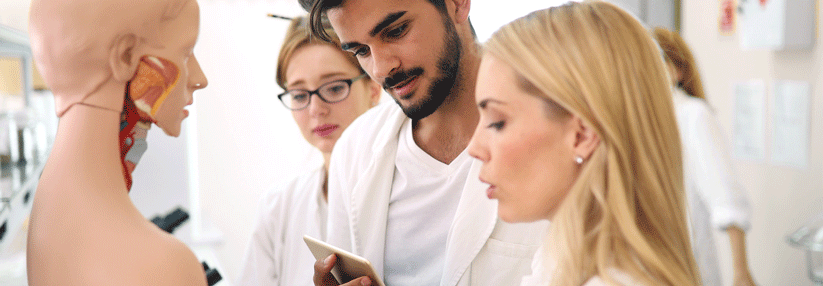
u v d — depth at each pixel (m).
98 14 0.65
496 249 1.07
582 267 0.65
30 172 1.76
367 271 0.88
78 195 0.66
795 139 2.55
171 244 0.67
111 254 0.64
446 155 1.18
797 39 2.46
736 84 2.82
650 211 0.67
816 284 2.31
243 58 2.93
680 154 0.71
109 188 0.67
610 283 0.62
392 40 1.00
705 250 1.91
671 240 0.67
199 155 2.96
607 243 0.64
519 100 0.66
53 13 0.66
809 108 2.48
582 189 0.66
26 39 1.89
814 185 2.47
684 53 1.87
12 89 1.98
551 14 0.70
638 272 0.63
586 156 0.66
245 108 2.97
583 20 0.68
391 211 1.22
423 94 1.06
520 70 0.66
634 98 0.66
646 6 2.96
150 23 0.67
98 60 0.66
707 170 1.88
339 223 1.28
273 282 1.40
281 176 3.04
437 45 1.03
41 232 0.67
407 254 1.21
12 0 2.12
